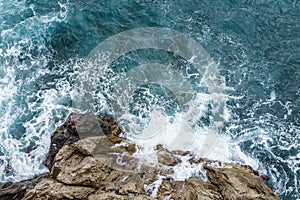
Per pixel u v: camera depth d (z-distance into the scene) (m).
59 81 21.45
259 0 25.52
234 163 18.78
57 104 20.48
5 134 19.30
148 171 17.34
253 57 23.12
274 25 24.64
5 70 21.69
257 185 16.56
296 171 18.73
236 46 23.56
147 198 15.70
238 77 22.20
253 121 20.52
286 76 22.39
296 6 25.41
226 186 16.20
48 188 15.41
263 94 21.61
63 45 23.05
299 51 23.45
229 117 20.58
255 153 19.30
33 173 17.83
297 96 21.58
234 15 24.98
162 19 24.58
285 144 19.70
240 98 21.34
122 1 25.19
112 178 16.30
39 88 21.12
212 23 24.56
